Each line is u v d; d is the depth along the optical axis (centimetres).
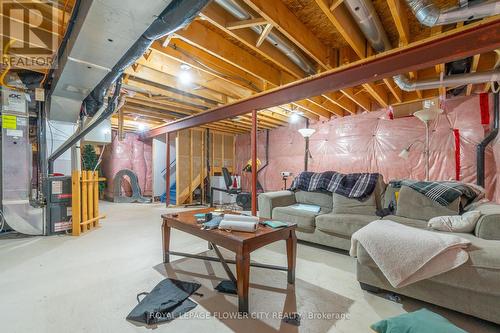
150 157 830
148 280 210
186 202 707
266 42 271
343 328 151
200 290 194
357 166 529
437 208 245
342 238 278
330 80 307
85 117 349
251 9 217
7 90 317
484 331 148
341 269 238
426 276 162
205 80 368
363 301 181
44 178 343
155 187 735
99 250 285
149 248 293
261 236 179
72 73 244
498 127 357
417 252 165
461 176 397
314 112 534
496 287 145
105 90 302
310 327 152
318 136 607
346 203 308
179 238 332
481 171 370
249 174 803
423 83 324
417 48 239
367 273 192
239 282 167
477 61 287
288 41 266
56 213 348
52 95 300
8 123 317
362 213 295
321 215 299
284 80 358
